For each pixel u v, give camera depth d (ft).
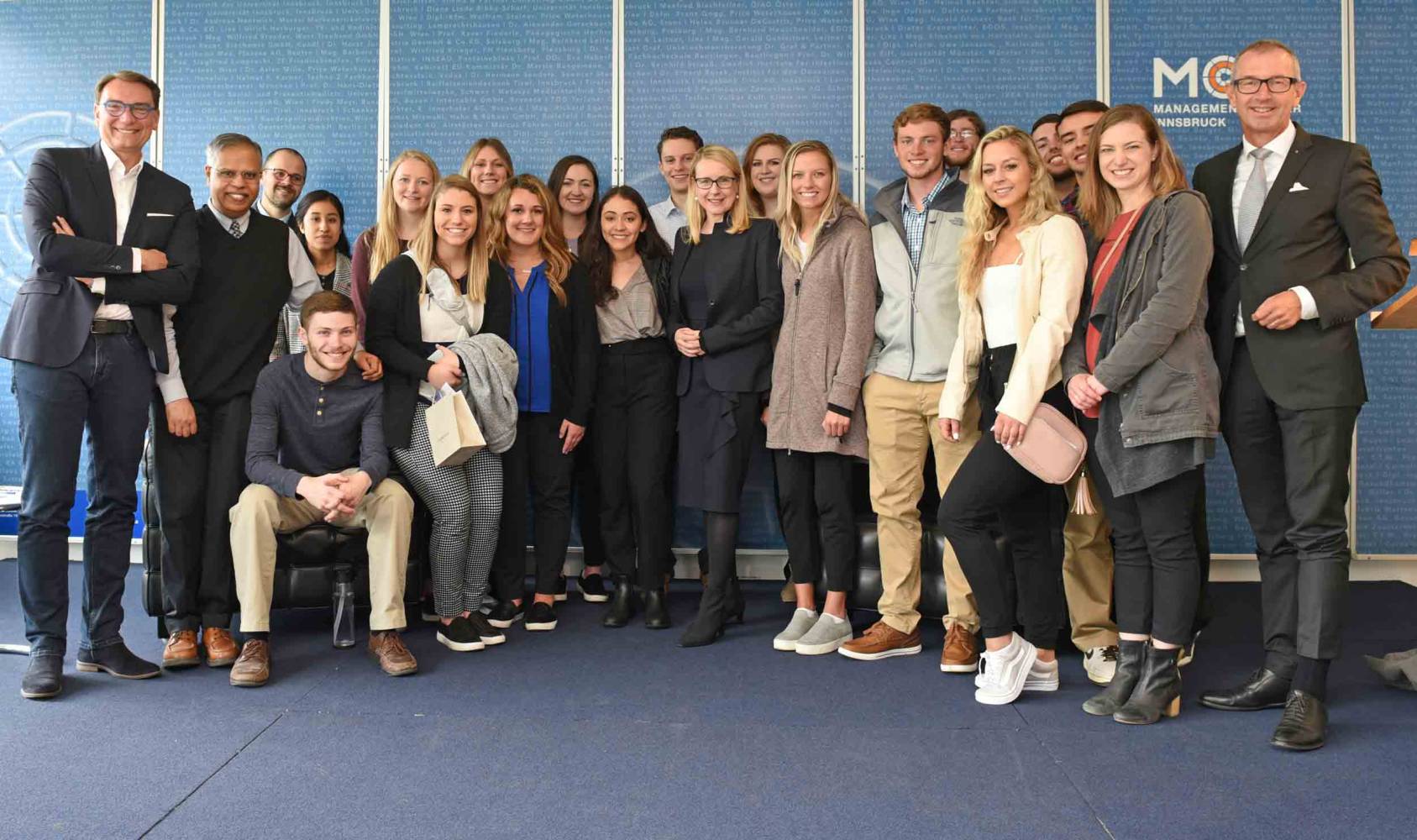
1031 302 9.00
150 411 10.74
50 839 6.44
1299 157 8.61
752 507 15.16
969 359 9.88
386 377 11.05
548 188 12.47
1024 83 14.69
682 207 13.88
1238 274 8.76
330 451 10.75
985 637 9.48
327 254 13.23
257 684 9.65
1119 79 14.60
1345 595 8.30
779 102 14.90
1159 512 8.61
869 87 14.82
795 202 11.14
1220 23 14.49
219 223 10.78
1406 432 14.53
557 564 12.28
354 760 7.79
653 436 12.25
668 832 6.57
